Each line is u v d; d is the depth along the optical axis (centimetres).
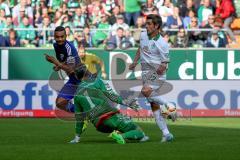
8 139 3045
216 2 4991
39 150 2591
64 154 2470
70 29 4422
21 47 4275
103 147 2686
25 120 4122
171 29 4472
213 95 4403
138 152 2533
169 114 2892
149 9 4928
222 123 3978
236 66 4403
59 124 3853
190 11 4884
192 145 2764
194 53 4375
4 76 4275
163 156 2423
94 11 4906
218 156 2430
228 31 4581
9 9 4891
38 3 4878
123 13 4969
